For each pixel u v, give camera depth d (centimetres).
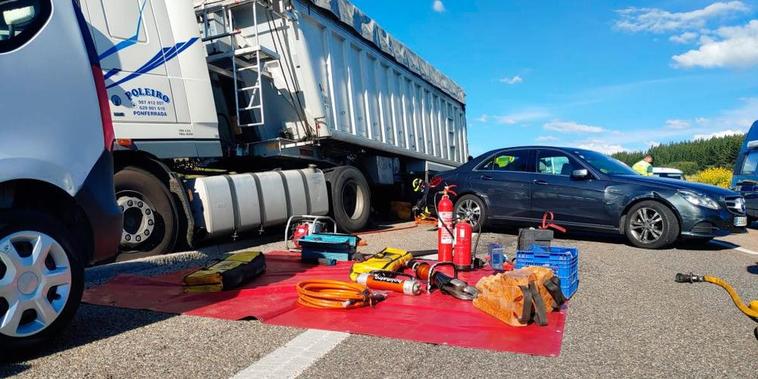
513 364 282
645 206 746
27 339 282
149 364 281
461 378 264
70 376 265
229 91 760
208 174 734
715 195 730
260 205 720
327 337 323
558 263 430
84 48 329
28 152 289
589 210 788
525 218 848
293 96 812
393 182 1188
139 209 586
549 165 853
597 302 421
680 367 284
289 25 783
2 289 272
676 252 714
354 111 954
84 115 321
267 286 446
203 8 737
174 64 628
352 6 957
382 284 432
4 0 291
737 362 293
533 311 351
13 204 299
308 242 579
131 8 587
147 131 590
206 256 640
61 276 301
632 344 320
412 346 308
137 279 482
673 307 409
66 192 307
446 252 542
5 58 287
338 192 884
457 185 915
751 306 323
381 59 1088
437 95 1445
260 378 264
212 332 334
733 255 702
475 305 383
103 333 332
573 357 295
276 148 783
